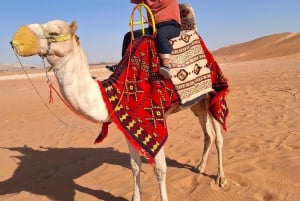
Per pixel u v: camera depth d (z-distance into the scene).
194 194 6.23
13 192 7.14
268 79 24.77
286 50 74.56
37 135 11.58
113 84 5.32
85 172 7.87
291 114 11.89
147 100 5.40
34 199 6.68
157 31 5.56
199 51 6.13
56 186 7.22
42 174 7.99
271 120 11.21
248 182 6.55
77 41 5.02
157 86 5.45
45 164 8.66
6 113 15.95
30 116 15.02
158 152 5.30
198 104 6.98
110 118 5.28
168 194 6.30
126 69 5.43
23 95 22.62
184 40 5.96
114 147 9.66
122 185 6.96
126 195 6.44
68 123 13.16
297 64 42.88
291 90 17.73
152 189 6.51
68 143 10.41
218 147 6.60
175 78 5.65
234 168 7.23
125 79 5.37
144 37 5.63
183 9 6.43
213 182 6.64
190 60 5.94
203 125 7.13
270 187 6.27
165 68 5.40
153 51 5.52
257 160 7.46
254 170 6.94
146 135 5.26
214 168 7.29
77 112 5.15
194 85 5.89
